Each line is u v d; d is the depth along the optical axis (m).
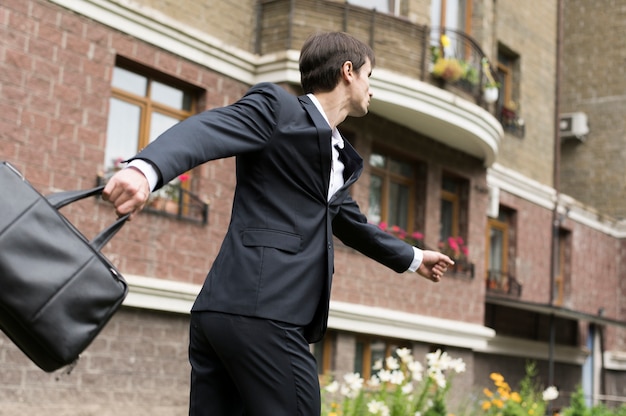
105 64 9.36
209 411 2.47
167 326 9.71
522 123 17.58
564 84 23.08
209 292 2.41
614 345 21.39
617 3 22.56
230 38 11.02
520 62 17.62
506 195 16.95
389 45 11.95
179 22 10.20
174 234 9.87
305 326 2.47
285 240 2.39
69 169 8.93
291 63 10.98
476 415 8.83
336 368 11.69
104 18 9.35
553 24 18.91
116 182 2.01
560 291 19.66
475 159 14.73
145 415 9.30
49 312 1.99
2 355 8.18
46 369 2.08
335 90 2.65
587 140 22.55
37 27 8.73
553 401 17.95
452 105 12.53
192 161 2.14
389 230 12.55
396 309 12.62
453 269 13.98
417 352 13.26
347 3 11.59
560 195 18.98
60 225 2.06
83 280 2.04
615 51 22.47
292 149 2.40
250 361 2.33
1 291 1.96
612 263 21.69
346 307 11.57
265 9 11.39
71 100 8.99
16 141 8.47
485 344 14.51
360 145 12.26
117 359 9.14
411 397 7.39
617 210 21.95
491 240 16.88
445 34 13.67
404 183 13.48
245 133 2.31
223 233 10.50
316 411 2.39
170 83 10.35
